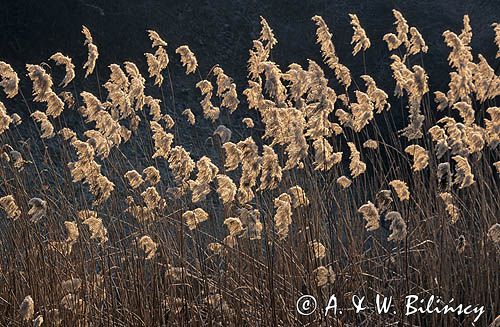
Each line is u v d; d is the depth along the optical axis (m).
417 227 8.65
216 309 7.68
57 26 25.92
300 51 27.89
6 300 8.05
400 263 8.07
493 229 7.62
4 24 25.61
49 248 7.90
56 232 8.25
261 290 7.55
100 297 7.75
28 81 24.27
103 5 26.86
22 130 21.30
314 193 8.42
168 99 24.41
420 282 8.24
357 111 8.38
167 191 8.24
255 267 7.81
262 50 8.79
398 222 7.14
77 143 7.50
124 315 7.81
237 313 7.62
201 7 28.27
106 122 8.02
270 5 29.16
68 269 7.82
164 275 7.93
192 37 27.48
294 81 8.38
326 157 7.55
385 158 18.80
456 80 8.79
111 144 8.09
